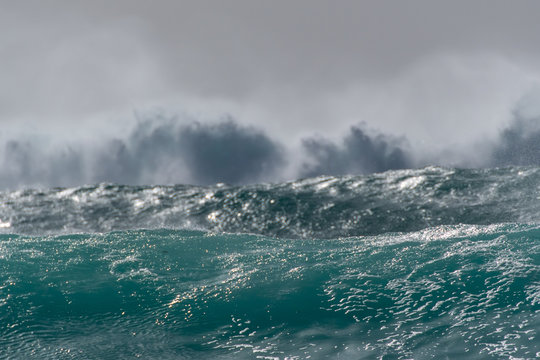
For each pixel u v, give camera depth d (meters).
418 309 4.70
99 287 5.31
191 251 6.28
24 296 5.09
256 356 4.17
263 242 6.66
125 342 4.42
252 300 5.01
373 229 7.36
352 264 5.67
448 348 4.09
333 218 7.81
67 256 6.04
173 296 5.15
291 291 5.13
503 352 3.97
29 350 4.30
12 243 6.42
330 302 4.91
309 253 6.09
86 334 4.55
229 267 5.77
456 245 5.97
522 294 4.78
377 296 4.96
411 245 6.10
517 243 5.89
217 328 4.61
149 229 7.20
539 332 4.19
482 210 7.62
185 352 4.27
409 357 4.02
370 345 4.22
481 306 4.65
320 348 4.22
